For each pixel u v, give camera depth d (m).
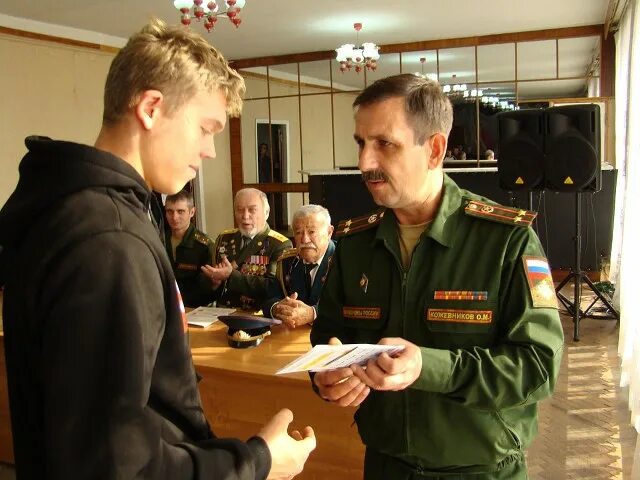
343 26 6.75
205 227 8.67
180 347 0.83
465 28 7.04
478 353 1.07
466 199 1.24
